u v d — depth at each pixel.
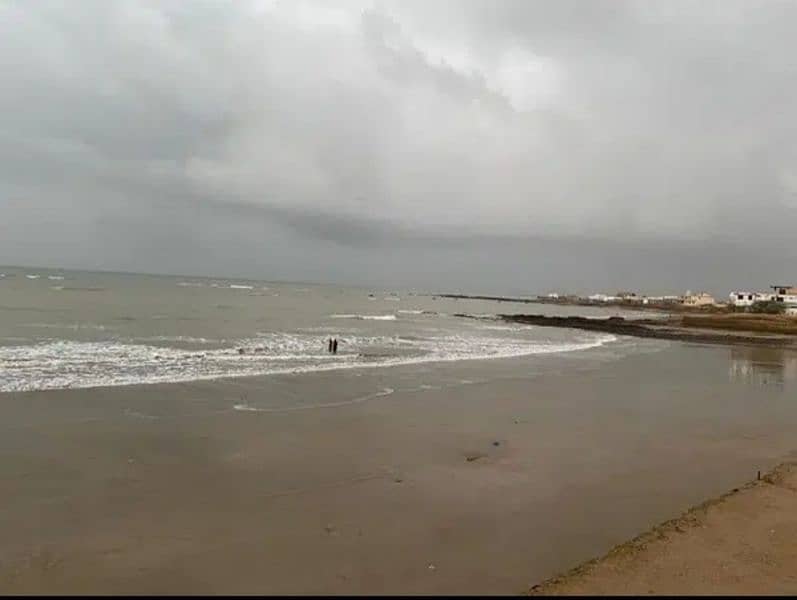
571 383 23.77
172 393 17.25
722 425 16.45
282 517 8.73
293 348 30.72
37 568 6.84
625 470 11.66
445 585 6.70
